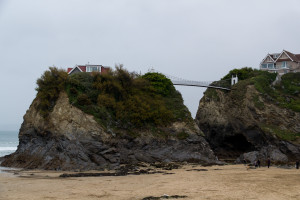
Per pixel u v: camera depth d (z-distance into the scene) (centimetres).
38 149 4519
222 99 7869
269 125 6506
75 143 4353
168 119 5572
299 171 4062
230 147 7606
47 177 3334
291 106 6562
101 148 4441
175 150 5188
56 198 2131
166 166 4409
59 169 4038
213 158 5422
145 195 2220
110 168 4184
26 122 5041
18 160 4588
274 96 7006
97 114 4778
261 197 2084
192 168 4331
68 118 4584
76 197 2162
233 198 2052
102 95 5153
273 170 4194
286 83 7550
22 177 3328
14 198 2139
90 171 3919
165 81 6394
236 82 8088
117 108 5184
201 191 2352
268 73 7956
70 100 4778
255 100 6944
